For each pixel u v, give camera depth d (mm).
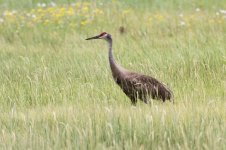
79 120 17641
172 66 23766
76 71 23922
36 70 24219
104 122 17250
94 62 24906
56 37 31219
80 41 30375
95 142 16141
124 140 16047
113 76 21156
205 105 19000
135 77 20719
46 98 21516
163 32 31344
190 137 16156
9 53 28453
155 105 19219
